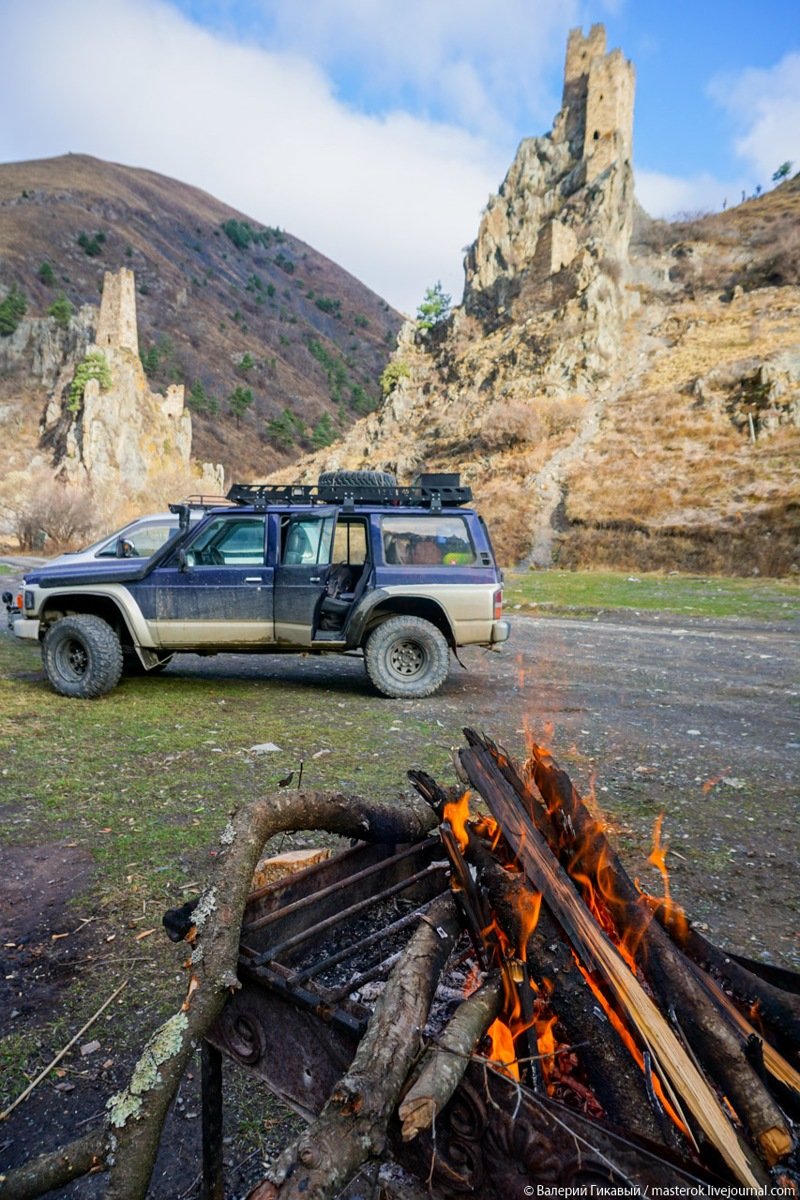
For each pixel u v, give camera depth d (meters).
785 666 10.34
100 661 7.21
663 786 5.14
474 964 1.87
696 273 70.12
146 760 5.38
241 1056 1.63
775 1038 1.57
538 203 80.00
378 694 7.94
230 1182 1.93
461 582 7.64
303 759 5.43
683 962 1.54
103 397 83.56
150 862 3.72
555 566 36.28
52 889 3.45
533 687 8.64
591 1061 1.42
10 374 113.12
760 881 3.68
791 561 29.70
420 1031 1.36
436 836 2.32
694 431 47.72
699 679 9.36
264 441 158.88
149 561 7.36
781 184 96.44
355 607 7.51
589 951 1.52
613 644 12.38
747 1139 1.28
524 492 46.59
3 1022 2.53
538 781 1.98
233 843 1.72
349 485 8.82
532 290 70.69
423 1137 1.32
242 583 7.36
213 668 9.41
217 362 188.50
